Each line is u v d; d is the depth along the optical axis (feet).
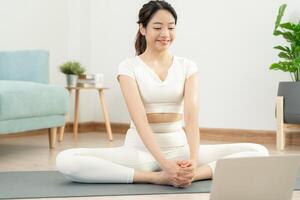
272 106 14.80
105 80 17.99
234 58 15.38
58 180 8.61
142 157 8.40
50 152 12.66
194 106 8.27
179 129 8.63
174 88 8.39
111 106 17.93
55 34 17.49
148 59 8.55
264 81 14.93
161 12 8.25
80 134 17.25
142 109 8.08
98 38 18.04
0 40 15.83
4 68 13.94
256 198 5.49
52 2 17.34
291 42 13.84
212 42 15.69
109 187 7.93
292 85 13.37
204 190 7.66
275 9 14.71
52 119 13.39
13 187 8.00
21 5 16.39
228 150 8.70
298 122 13.29
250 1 15.07
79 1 18.01
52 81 17.46
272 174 5.42
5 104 11.60
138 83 8.37
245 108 15.25
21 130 12.27
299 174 9.36
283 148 13.56
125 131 17.61
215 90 15.70
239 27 15.26
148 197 7.25
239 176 5.41
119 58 17.71
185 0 16.11
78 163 8.14
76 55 18.01
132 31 17.46
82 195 7.38
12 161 11.07
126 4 17.53
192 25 16.02
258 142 15.02
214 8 15.64
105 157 8.38
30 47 16.69
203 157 8.71
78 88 16.02
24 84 12.57
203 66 15.88
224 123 15.60
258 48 14.99
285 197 5.57
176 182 7.67
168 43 8.34
